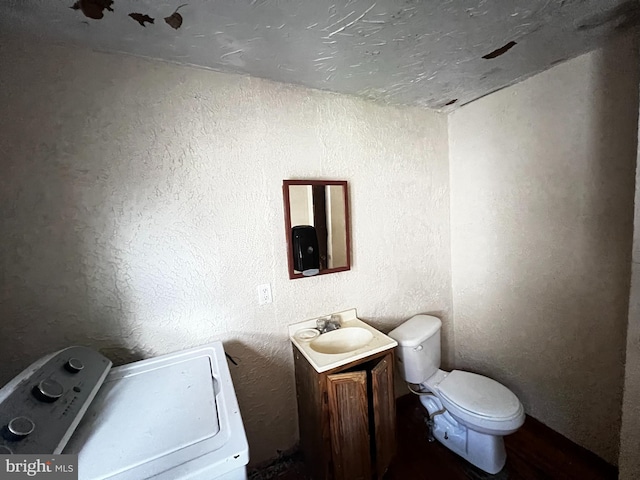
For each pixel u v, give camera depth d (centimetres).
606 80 118
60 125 100
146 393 89
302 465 148
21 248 97
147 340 118
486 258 179
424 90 153
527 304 159
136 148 111
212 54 110
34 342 100
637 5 93
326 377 118
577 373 141
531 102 145
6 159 94
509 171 160
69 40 98
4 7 80
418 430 171
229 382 95
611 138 119
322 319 155
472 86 152
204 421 75
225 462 63
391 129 173
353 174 162
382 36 103
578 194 132
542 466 138
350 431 122
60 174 101
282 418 150
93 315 108
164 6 82
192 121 120
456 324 207
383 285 178
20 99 95
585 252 132
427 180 189
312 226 149
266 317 142
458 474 139
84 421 75
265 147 136
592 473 132
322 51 111
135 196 112
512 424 124
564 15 96
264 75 130
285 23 93
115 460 62
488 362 186
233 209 131
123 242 111
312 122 148
